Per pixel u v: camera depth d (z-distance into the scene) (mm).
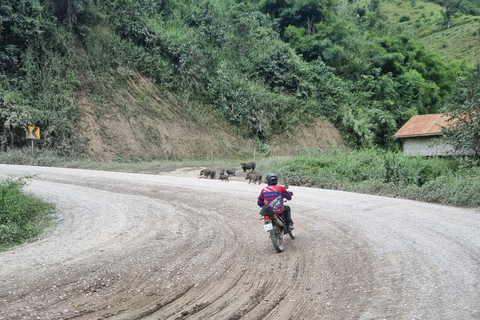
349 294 5203
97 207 12039
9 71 30062
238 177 23125
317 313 4734
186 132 36469
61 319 4582
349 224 9141
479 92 19969
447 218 9594
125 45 36312
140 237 8547
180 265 6684
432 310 4480
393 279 5562
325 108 48188
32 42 31125
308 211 10938
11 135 27906
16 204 11648
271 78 47062
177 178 19516
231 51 46312
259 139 41531
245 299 5242
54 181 17219
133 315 4742
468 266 5879
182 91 38500
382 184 15992
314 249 7438
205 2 48031
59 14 33688
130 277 6094
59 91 30938
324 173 19031
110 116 32688
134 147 32406
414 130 30297
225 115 40469
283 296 5328
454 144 20500
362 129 46625
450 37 102625
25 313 4691
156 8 43688
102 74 33906
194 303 5141
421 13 125750
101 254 7238
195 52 40312
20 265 6570
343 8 83125
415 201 13422
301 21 59844
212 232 8984
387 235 7961
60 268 6398
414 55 62469
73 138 29969
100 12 36062
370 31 78062
